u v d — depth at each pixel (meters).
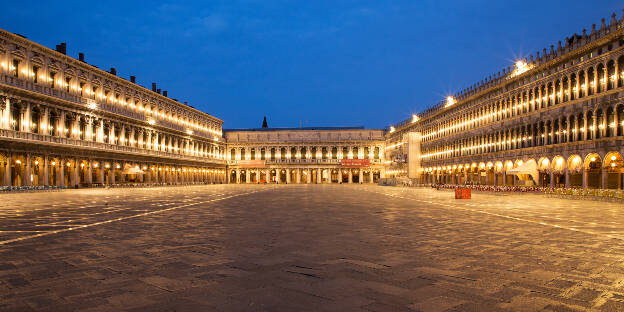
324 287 7.39
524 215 20.78
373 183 132.00
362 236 13.34
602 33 41.75
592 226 16.11
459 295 6.93
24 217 19.27
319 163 132.50
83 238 12.87
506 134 60.72
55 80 62.31
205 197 39.38
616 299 6.75
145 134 86.19
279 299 6.71
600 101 41.66
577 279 7.97
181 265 9.12
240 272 8.48
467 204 29.45
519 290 7.23
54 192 51.16
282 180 134.12
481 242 12.18
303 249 11.03
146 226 15.92
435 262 9.42
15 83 53.94
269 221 17.78
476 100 70.44
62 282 7.71
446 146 82.44
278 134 134.88
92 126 69.19
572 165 45.88
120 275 8.24
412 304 6.46
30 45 56.88
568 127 46.53
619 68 39.56
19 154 53.88
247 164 130.38
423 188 74.44
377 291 7.15
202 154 116.12
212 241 12.33
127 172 74.44
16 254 10.30
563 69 47.88
